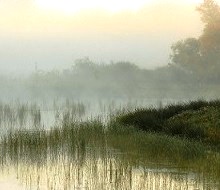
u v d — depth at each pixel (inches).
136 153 1872.5
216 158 1672.0
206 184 1363.2
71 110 4370.1
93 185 1364.4
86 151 1953.7
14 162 1754.4
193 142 2000.5
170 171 1552.7
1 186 1376.7
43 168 1635.1
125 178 1438.2
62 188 1341.0
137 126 2484.0
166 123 2431.1
